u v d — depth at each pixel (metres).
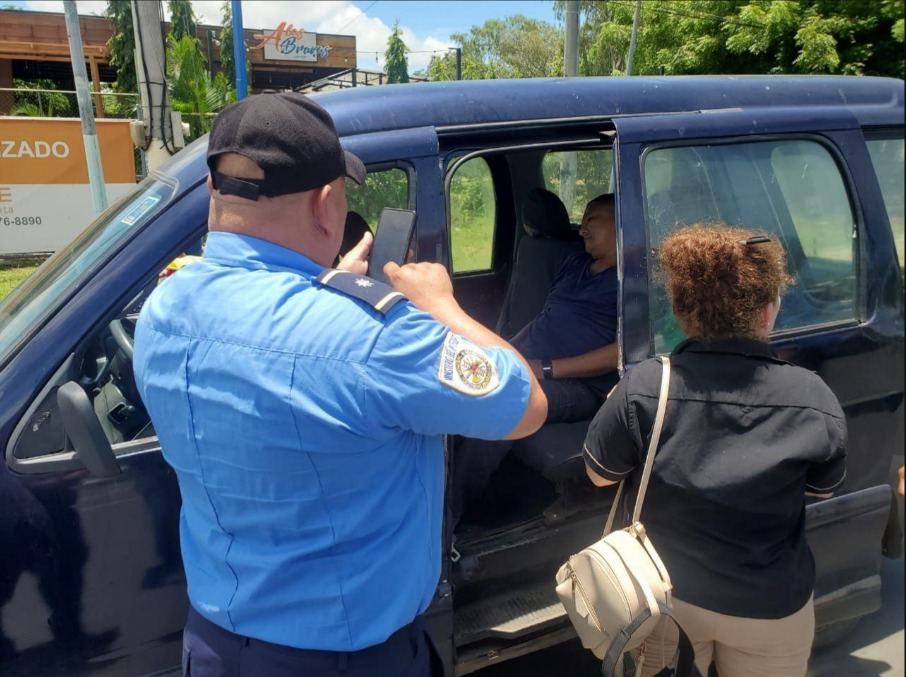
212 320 1.20
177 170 1.93
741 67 17.62
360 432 1.17
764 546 1.69
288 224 1.23
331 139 1.23
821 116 2.49
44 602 1.69
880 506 2.59
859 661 2.75
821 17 15.16
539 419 1.31
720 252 1.66
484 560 2.36
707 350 1.70
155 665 1.83
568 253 3.31
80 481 1.69
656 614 1.61
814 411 1.62
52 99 13.25
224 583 1.32
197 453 1.25
